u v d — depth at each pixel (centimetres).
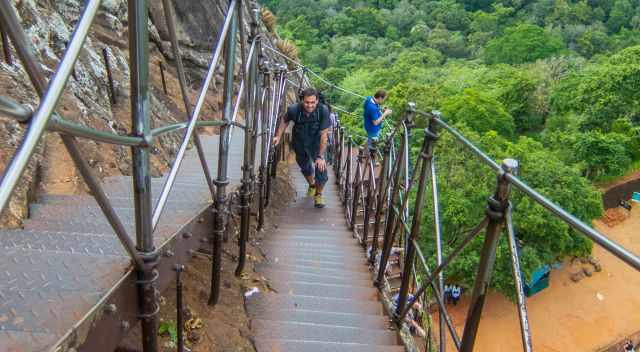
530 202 1571
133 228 224
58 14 519
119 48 634
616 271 1905
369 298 367
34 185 280
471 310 190
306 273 401
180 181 354
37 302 140
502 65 4738
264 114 442
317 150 593
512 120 3152
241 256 349
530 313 1647
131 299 161
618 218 2536
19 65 364
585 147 2747
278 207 626
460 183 1583
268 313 318
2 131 286
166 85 739
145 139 145
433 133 259
